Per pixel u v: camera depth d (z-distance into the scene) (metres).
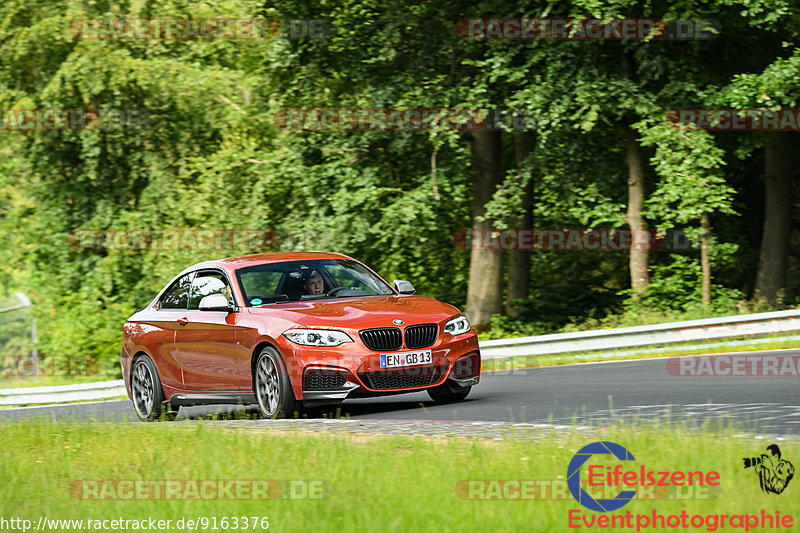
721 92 39.69
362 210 45.91
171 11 55.84
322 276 20.33
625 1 37.69
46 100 53.16
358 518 9.61
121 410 26.72
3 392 35.56
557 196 46.59
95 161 54.00
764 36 42.81
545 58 41.50
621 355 32.19
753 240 50.28
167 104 54.81
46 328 58.56
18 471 13.87
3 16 56.34
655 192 40.56
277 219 48.78
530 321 45.84
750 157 48.31
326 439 14.73
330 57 46.28
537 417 16.95
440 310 19.05
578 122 41.59
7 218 59.72
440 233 49.53
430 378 18.34
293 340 18.00
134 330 22.39
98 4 55.97
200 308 19.31
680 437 12.68
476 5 42.28
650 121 39.88
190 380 20.53
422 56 44.31
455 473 11.49
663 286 42.91
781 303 39.47
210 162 50.97
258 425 17.19
